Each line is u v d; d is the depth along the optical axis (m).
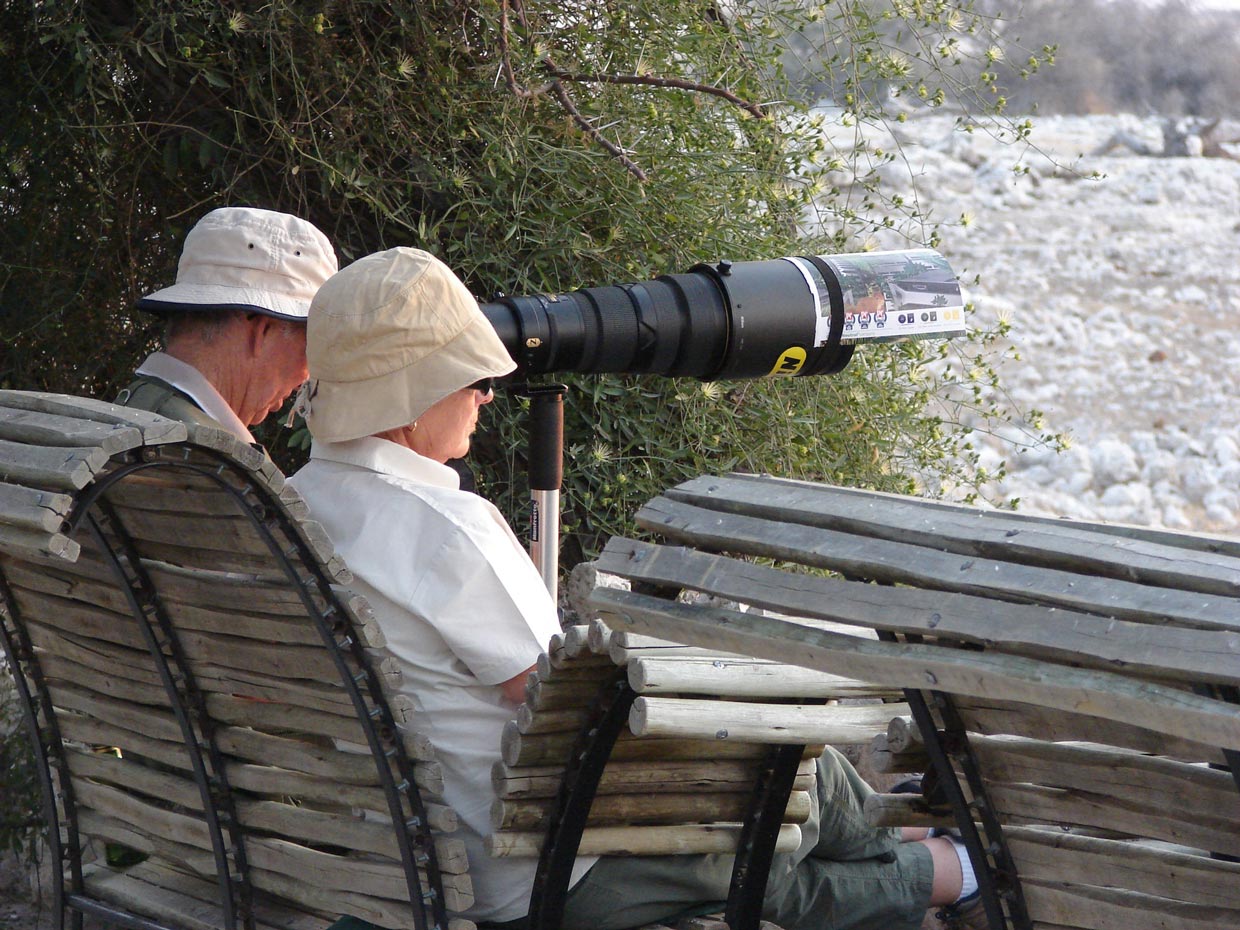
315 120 12.91
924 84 14.80
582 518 14.11
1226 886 5.76
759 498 6.32
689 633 6.11
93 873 8.84
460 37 13.16
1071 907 6.32
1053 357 35.81
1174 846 7.27
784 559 5.97
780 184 14.50
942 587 5.37
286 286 9.38
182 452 6.24
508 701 7.84
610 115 13.59
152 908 8.33
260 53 12.79
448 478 8.29
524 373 10.13
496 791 7.43
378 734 6.85
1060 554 5.16
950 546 5.50
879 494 6.22
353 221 13.70
